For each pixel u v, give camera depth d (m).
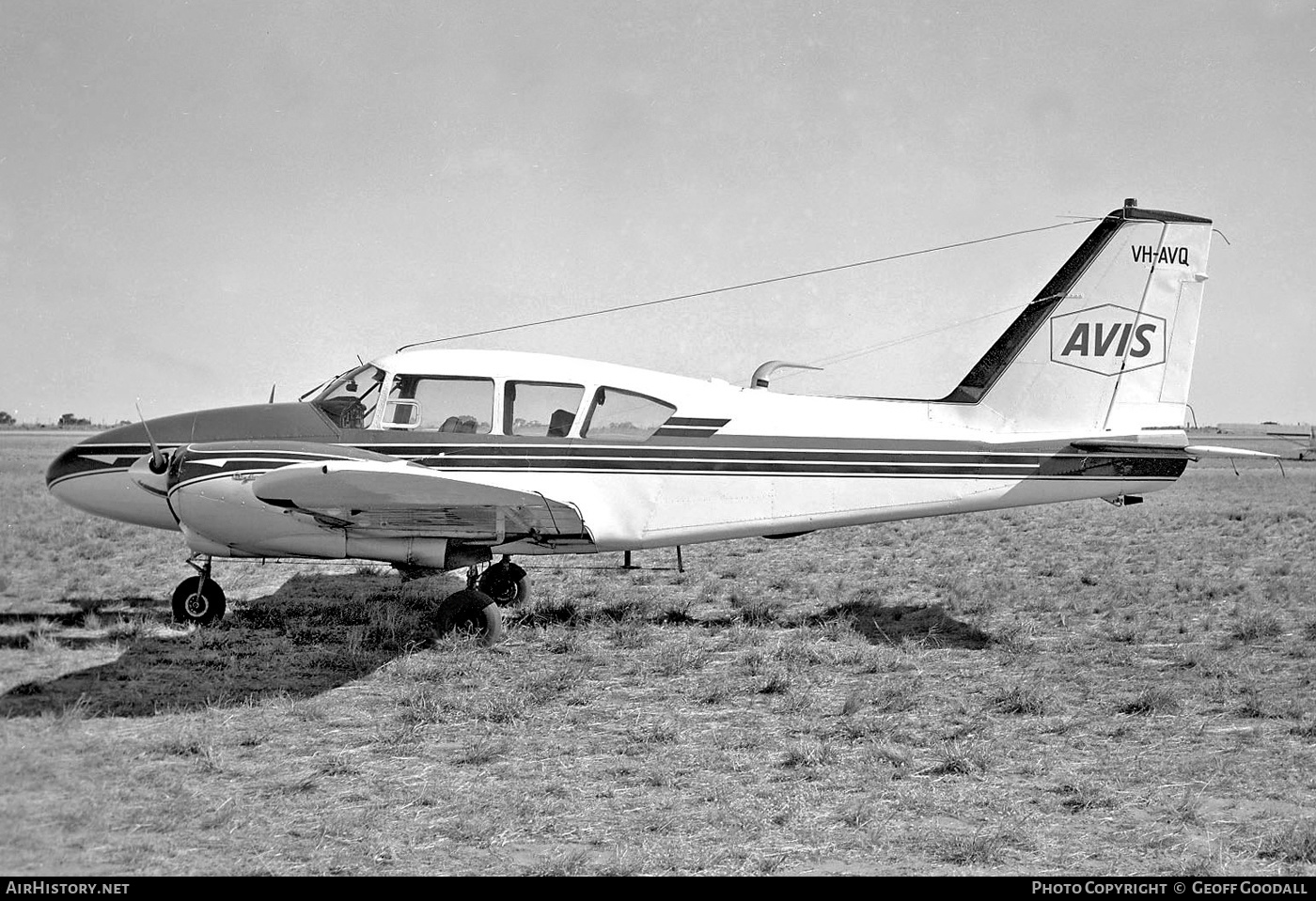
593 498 9.49
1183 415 10.20
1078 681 7.98
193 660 8.10
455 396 9.47
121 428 9.55
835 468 9.82
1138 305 10.14
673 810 5.12
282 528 8.55
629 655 8.71
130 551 14.97
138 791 5.18
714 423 9.72
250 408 9.53
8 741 5.87
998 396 10.15
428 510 8.17
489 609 8.92
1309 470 55.09
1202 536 19.41
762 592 12.15
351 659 8.15
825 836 4.82
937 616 10.77
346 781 5.45
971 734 6.53
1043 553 16.41
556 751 6.06
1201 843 4.79
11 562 13.72
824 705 7.23
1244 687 7.77
